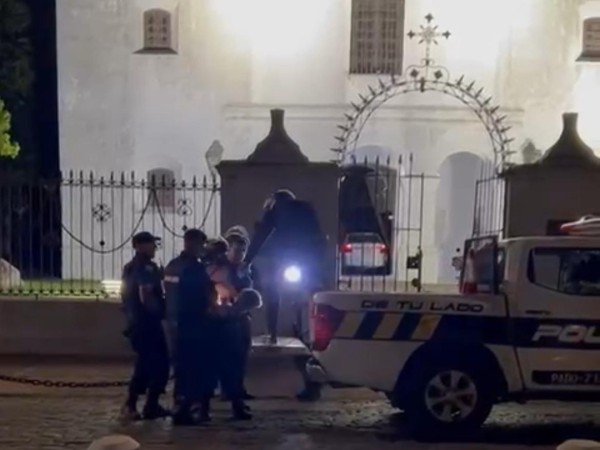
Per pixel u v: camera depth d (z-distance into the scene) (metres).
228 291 9.21
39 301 13.05
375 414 9.55
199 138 22.17
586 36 21.80
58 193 17.34
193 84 22.06
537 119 21.91
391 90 21.42
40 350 13.05
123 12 21.92
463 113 21.75
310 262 11.45
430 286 20.66
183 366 8.90
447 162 22.92
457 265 12.96
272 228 11.38
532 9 21.77
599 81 21.73
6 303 13.03
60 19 21.95
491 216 17.64
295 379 10.52
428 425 8.33
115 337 12.98
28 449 7.93
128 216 20.95
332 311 8.40
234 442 8.19
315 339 8.51
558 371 8.28
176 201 20.55
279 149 13.00
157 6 21.94
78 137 22.14
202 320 8.84
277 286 11.43
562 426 9.05
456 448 8.06
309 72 22.12
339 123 21.94
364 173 18.97
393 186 21.36
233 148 22.03
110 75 22.06
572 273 8.38
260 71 22.14
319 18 22.08
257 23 22.05
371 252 18.16
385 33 22.06
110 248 20.67
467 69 21.94
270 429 8.77
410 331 8.34
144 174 22.14
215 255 9.36
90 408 9.71
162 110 22.09
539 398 8.36
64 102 22.09
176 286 8.90
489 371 8.37
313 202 12.95
